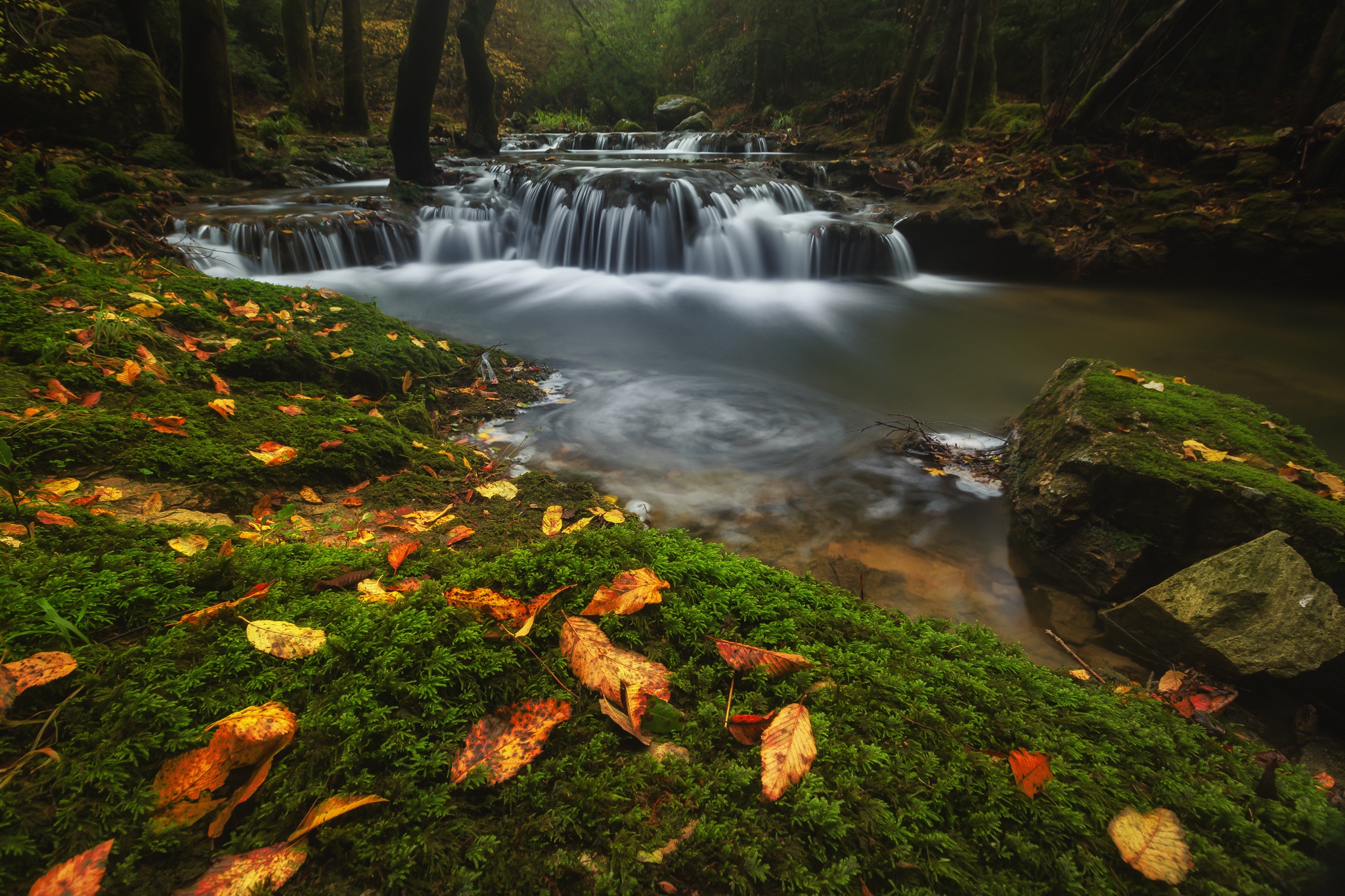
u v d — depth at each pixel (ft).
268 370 13.41
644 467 14.70
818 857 3.72
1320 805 4.76
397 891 3.45
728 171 44.57
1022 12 64.13
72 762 3.74
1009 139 48.62
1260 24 52.90
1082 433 12.21
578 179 35.96
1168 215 36.63
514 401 17.83
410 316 25.99
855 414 18.66
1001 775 4.30
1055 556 11.82
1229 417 12.58
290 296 17.78
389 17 92.63
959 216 35.81
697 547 7.17
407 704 4.41
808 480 14.56
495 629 5.07
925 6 51.11
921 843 3.84
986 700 5.25
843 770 4.23
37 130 36.52
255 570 5.84
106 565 5.55
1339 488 10.19
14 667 4.01
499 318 26.43
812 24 75.10
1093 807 4.23
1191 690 8.31
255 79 68.80
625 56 90.38
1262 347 26.68
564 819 3.80
